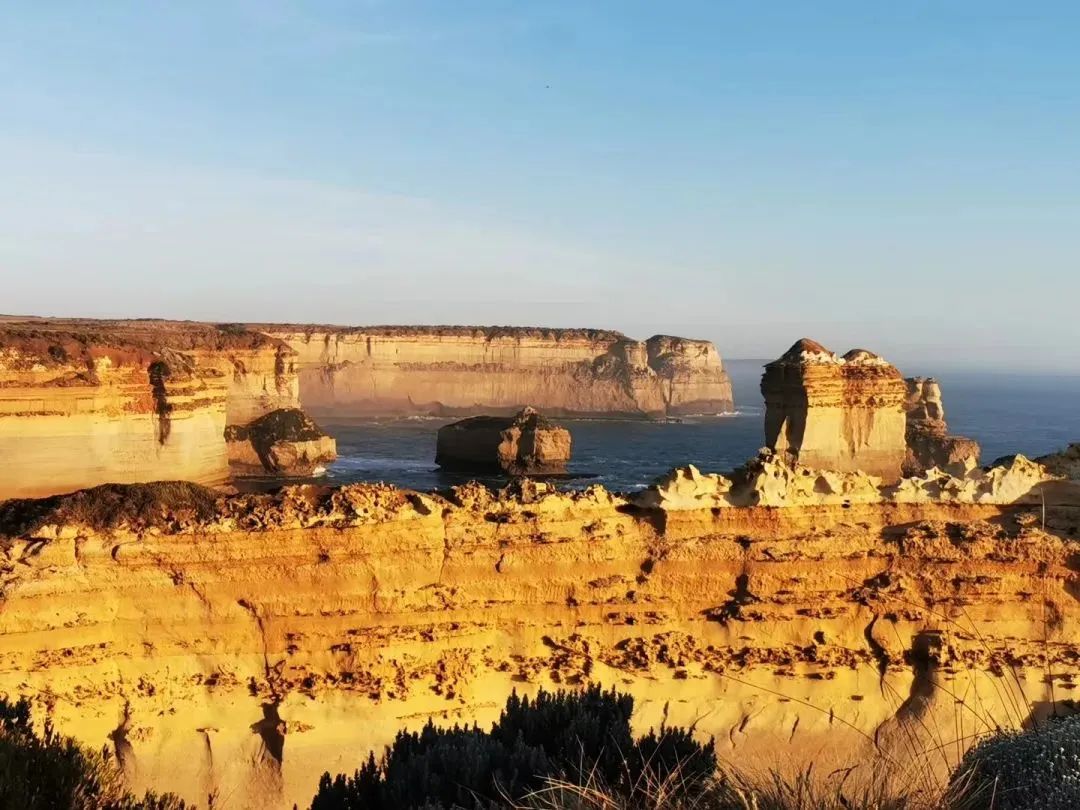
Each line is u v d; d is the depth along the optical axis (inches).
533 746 414.0
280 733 653.9
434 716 677.9
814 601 735.7
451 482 3100.4
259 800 647.1
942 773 448.5
